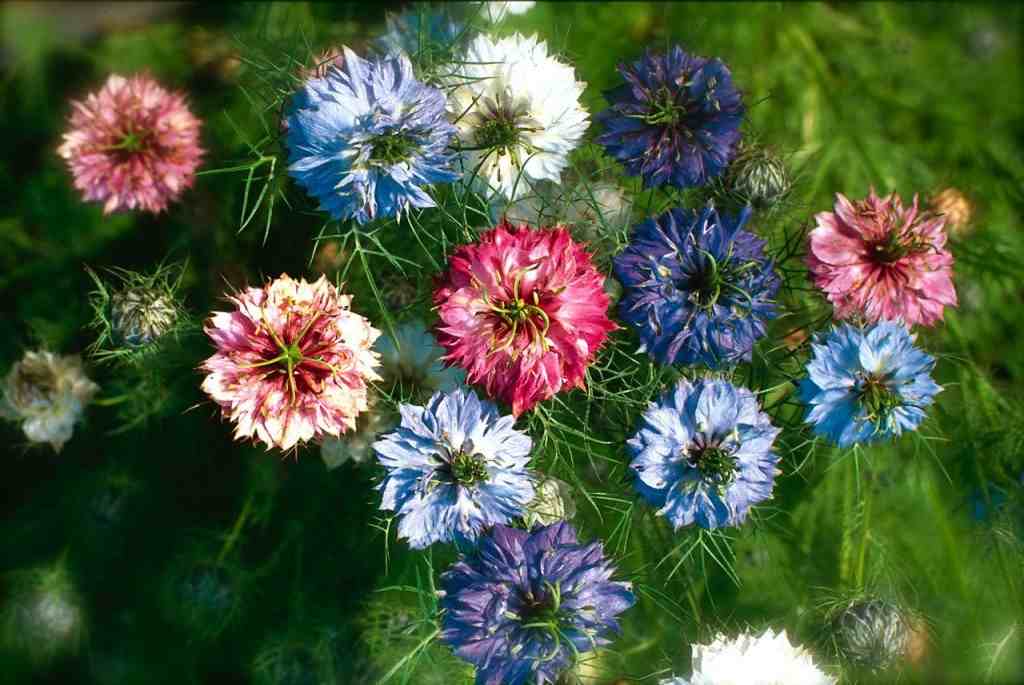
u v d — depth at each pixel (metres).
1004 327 0.69
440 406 0.55
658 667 0.62
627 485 0.59
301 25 0.66
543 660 0.54
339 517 0.65
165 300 0.59
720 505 0.55
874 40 0.73
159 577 0.65
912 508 0.67
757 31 0.72
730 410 0.55
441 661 0.61
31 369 0.63
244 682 0.66
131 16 0.71
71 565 0.65
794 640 0.63
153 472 0.66
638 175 0.58
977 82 0.73
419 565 0.63
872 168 0.69
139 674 0.66
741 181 0.59
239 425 0.54
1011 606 0.64
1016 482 0.64
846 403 0.56
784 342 0.62
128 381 0.65
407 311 0.61
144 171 0.62
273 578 0.65
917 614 0.62
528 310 0.54
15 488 0.68
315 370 0.55
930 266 0.58
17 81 0.71
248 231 0.64
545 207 0.58
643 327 0.55
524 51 0.57
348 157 0.54
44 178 0.69
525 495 0.55
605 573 0.55
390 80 0.54
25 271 0.68
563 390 0.58
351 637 0.63
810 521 0.66
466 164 0.57
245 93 0.60
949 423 0.66
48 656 0.65
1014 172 0.71
